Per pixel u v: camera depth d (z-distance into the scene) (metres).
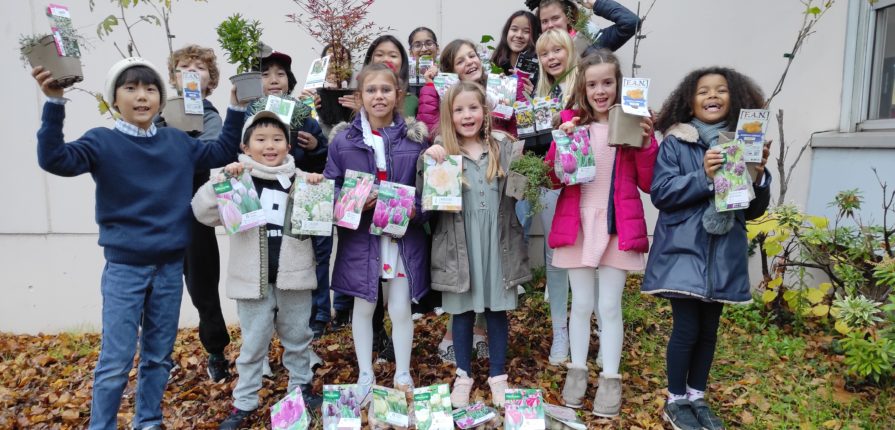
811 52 4.76
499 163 3.15
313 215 2.92
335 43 3.84
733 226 2.83
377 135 3.15
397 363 3.19
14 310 4.78
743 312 4.23
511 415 2.81
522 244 3.19
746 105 2.88
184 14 4.57
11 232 4.71
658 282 2.89
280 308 3.11
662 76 4.76
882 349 3.15
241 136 3.14
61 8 2.53
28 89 4.60
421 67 3.94
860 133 4.37
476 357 3.70
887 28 4.47
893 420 3.08
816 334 4.04
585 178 2.99
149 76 2.75
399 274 3.12
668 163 2.91
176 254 2.88
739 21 4.75
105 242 2.74
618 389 3.06
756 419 3.10
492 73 3.84
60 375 4.01
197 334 4.56
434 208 2.92
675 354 2.92
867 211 4.28
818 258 4.18
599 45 4.16
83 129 4.60
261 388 3.44
